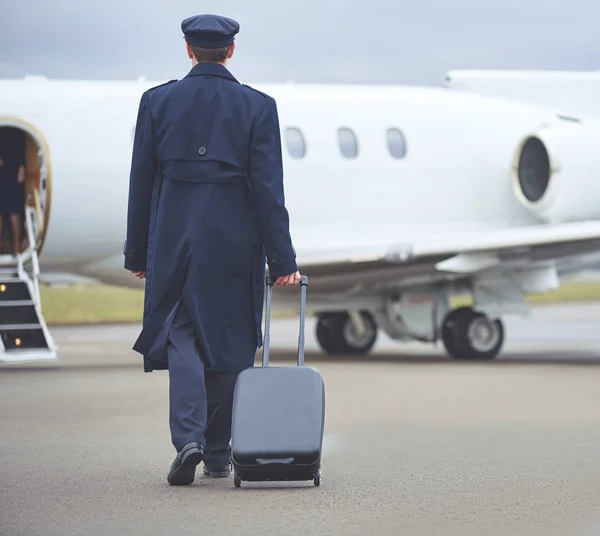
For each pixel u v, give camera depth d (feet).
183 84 22.47
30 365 61.11
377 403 38.68
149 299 22.44
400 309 66.54
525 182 68.54
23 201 64.13
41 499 20.27
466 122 69.72
